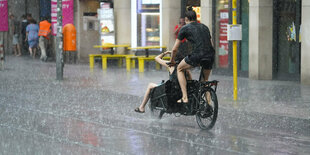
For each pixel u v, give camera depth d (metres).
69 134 16.25
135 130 17.05
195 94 17.39
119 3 45.12
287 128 17.41
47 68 41.84
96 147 14.34
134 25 43.56
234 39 23.38
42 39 49.72
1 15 59.22
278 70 33.22
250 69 33.69
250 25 33.41
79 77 34.47
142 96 25.14
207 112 17.03
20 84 30.31
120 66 43.84
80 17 50.16
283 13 32.78
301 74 30.14
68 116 19.83
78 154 13.49
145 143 14.97
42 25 49.66
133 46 43.69
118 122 18.59
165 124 18.28
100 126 17.77
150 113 19.91
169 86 17.91
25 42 60.41
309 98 24.27
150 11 42.56
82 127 17.53
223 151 13.99
